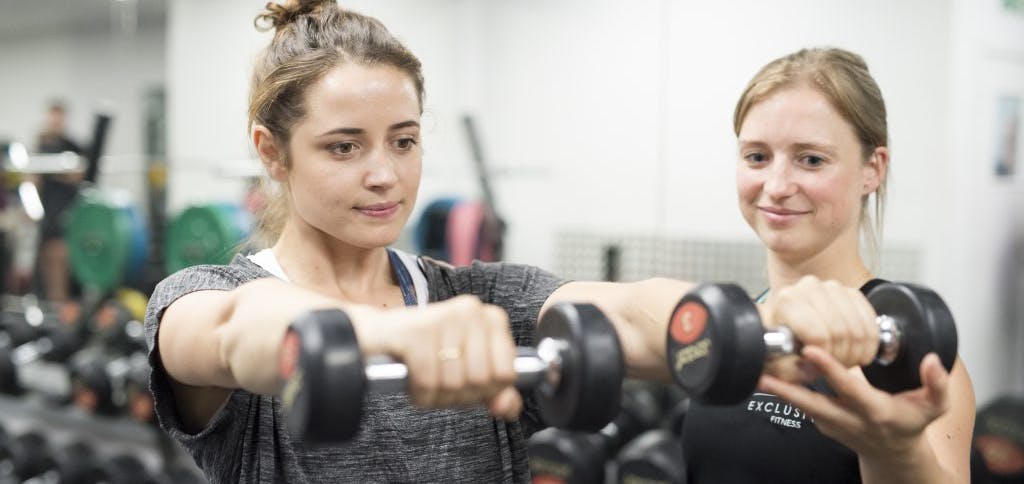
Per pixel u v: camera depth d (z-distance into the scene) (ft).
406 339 2.13
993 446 8.86
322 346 2.03
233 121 17.35
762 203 4.37
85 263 14.26
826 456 4.02
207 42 17.74
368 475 3.47
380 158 3.41
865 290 4.06
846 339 2.43
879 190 4.71
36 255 16.08
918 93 11.59
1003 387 11.48
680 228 14.11
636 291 3.05
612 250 12.60
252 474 3.40
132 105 19.36
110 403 12.98
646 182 14.51
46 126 17.30
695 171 13.88
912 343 2.67
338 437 2.08
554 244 15.83
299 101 3.40
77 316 14.19
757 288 12.76
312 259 3.76
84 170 14.49
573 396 2.35
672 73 14.10
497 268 4.02
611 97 14.93
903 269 11.54
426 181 17.88
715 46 13.55
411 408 3.52
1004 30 11.11
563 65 15.58
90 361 13.03
